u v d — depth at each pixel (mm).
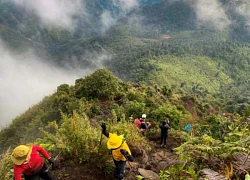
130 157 4641
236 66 176750
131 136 7031
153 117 15133
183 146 4164
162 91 40781
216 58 181750
